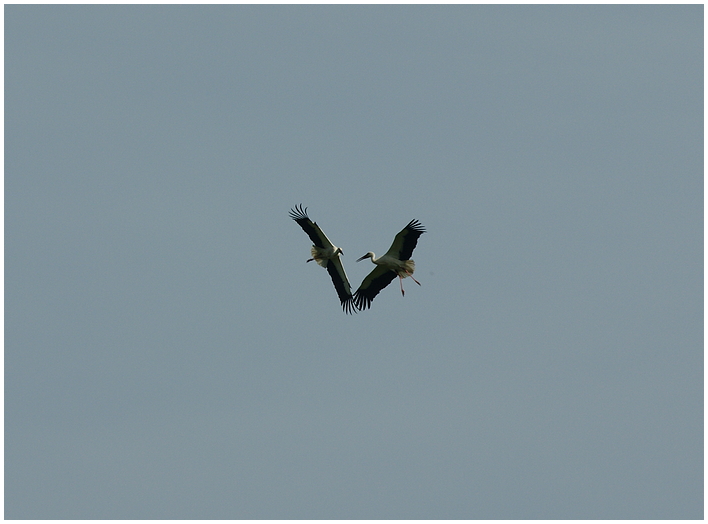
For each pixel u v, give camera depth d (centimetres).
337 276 15250
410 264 15188
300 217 15188
